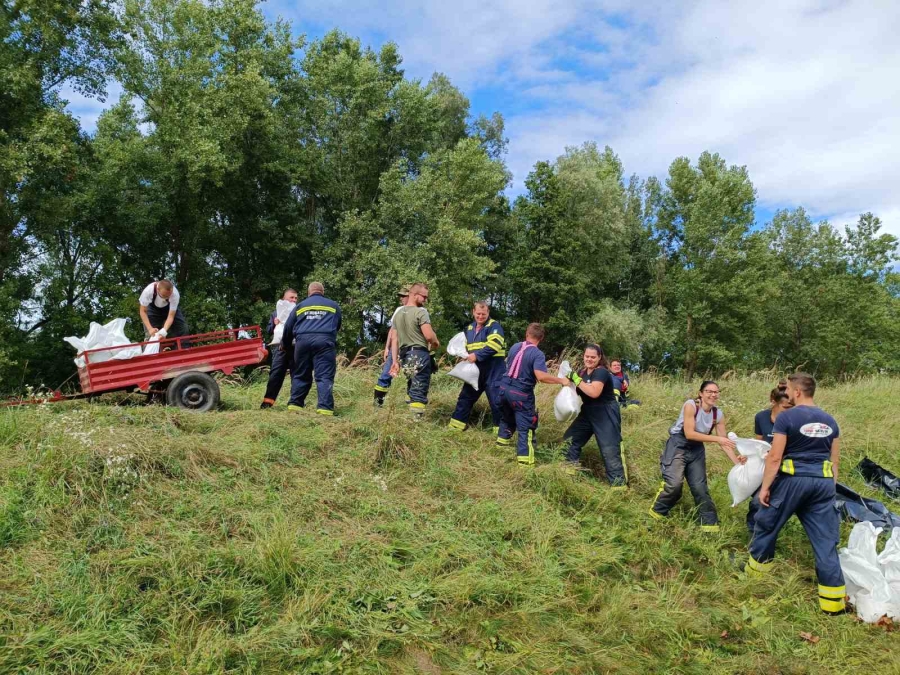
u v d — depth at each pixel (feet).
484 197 83.92
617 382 28.19
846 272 134.31
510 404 18.66
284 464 16.21
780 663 11.69
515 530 14.93
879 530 16.16
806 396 14.57
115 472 13.75
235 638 10.37
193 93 67.72
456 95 116.16
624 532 16.10
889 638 12.76
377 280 73.20
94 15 57.26
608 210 106.01
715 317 108.68
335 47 86.28
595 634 11.83
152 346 21.83
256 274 81.71
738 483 16.24
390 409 18.74
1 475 13.60
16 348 54.34
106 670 9.46
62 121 52.70
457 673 10.35
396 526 14.17
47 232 60.23
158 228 73.26
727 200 111.75
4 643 9.62
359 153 85.87
